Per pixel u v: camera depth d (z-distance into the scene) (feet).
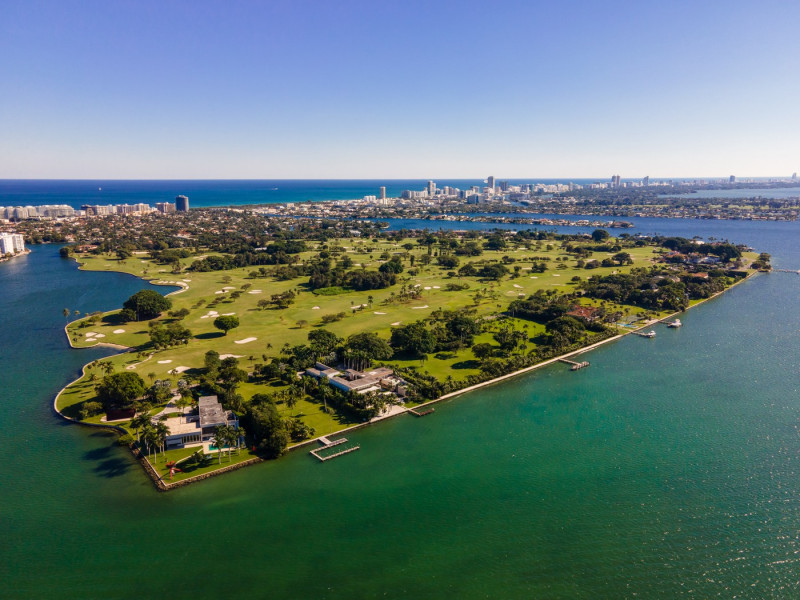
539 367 612.29
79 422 460.96
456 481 383.65
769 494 365.61
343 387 524.52
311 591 285.43
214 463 399.24
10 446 423.64
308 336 643.86
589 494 367.66
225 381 530.68
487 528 333.83
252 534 328.08
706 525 334.85
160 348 650.43
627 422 472.44
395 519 342.44
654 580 291.79
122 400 469.57
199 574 296.71
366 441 439.22
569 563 304.71
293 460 409.28
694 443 434.71
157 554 311.06
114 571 298.35
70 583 290.15
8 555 309.83
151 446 415.64
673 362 626.64
